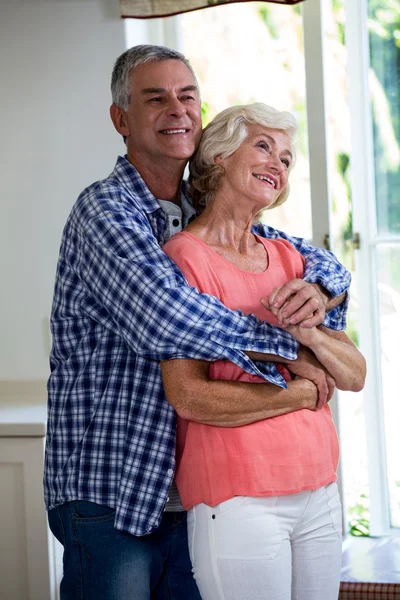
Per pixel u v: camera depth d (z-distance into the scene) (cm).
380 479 323
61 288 193
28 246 301
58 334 193
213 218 189
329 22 315
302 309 178
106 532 181
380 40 312
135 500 179
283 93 316
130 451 180
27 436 251
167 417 181
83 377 187
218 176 187
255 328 177
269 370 179
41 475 250
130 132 204
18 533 253
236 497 169
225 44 319
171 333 170
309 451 176
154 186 203
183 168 202
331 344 185
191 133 198
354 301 323
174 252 182
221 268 183
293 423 177
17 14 296
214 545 170
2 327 304
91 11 292
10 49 297
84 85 294
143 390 181
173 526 192
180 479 179
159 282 171
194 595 193
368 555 305
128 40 293
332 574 182
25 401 290
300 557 179
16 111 298
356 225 318
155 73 199
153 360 182
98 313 186
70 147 296
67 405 187
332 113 318
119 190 192
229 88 320
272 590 169
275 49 315
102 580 181
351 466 327
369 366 320
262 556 168
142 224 187
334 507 183
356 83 314
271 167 185
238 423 172
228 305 181
